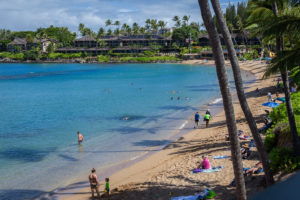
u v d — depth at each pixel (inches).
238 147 481.1
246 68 4591.5
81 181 818.2
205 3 440.5
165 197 616.7
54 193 746.2
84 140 1221.7
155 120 1551.4
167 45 7706.7
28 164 951.6
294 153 598.5
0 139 1248.2
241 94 497.0
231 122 471.8
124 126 1441.9
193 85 3122.5
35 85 3508.9
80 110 1887.3
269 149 749.3
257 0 681.0
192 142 1107.9
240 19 5605.3
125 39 7834.6
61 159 999.0
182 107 1894.7
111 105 2047.2
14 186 786.8
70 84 3538.4
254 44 6038.4
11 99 2461.9
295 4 617.9
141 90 2839.6
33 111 1898.4
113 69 5821.9
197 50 7253.9
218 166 755.4
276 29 453.7
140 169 875.4
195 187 641.0
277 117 952.9
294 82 1642.5
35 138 1262.3
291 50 480.4
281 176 548.4
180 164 843.4
